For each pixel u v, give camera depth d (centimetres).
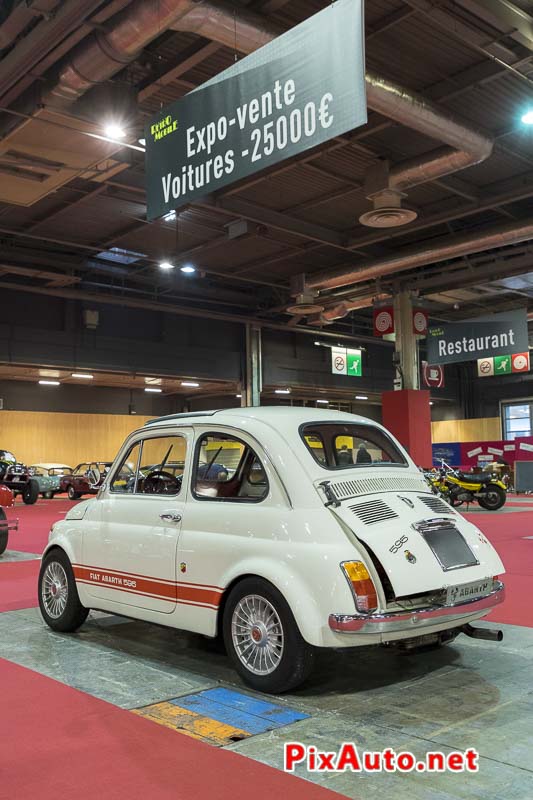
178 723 329
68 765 284
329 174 1502
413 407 2155
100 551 486
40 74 1018
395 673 407
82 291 2233
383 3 995
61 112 1052
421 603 369
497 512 1647
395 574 354
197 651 464
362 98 520
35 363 2203
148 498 469
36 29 942
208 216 1780
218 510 414
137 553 455
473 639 480
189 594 415
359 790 260
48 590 535
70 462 2961
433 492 449
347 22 535
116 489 507
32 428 2869
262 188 1593
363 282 2378
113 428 3105
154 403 3284
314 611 347
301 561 360
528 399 3634
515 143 1416
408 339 2200
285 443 405
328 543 360
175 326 2575
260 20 909
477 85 1188
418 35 1072
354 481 403
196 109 675
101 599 482
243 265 2233
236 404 3425
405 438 2138
